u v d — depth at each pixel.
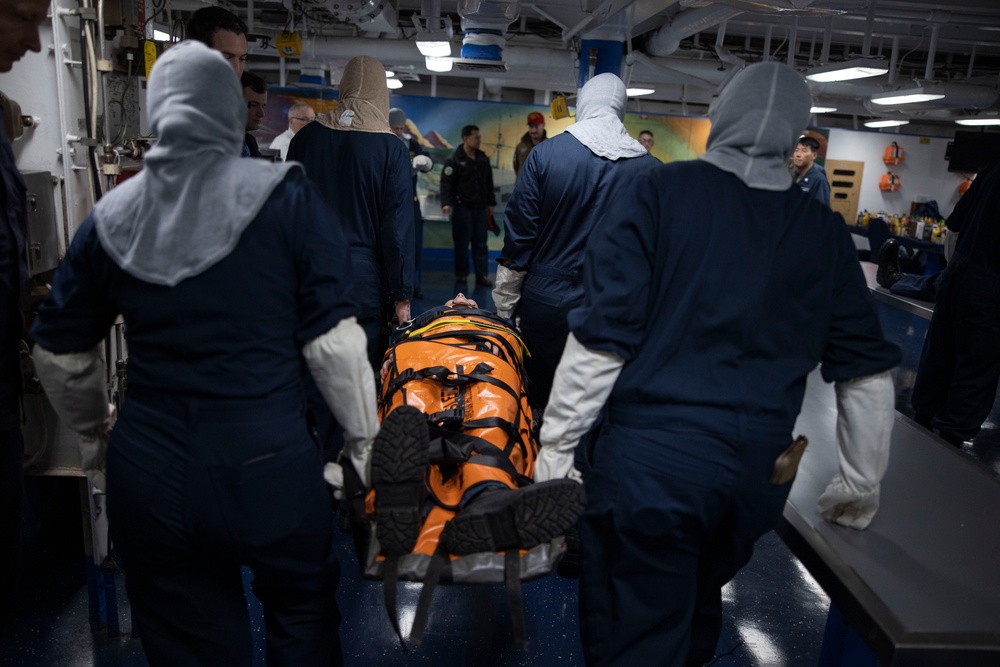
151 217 1.45
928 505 1.98
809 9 3.85
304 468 1.61
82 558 2.88
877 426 1.65
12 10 1.64
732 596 2.88
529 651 2.49
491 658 2.44
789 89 1.58
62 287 1.55
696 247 1.56
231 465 1.50
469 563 1.71
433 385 2.45
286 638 1.78
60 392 1.62
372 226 2.98
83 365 1.61
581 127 2.86
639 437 1.58
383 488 1.64
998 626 1.46
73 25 2.13
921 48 8.79
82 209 2.25
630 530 1.58
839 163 12.16
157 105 1.45
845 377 1.62
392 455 1.64
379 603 2.71
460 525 1.68
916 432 2.54
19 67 2.12
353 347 1.55
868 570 1.63
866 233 11.16
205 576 1.66
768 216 1.57
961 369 3.60
